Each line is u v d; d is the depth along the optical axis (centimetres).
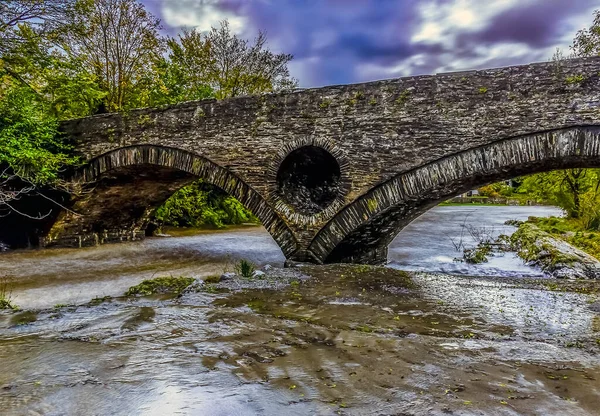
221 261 1614
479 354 480
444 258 1702
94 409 318
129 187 1770
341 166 1120
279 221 1204
